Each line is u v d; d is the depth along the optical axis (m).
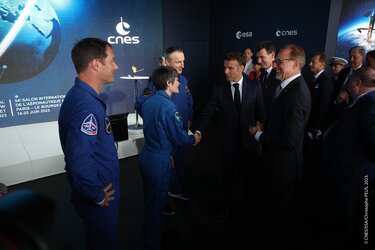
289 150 1.54
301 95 1.49
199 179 3.13
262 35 5.18
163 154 1.79
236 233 2.15
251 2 5.27
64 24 4.68
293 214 2.36
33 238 0.25
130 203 2.63
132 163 3.56
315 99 2.84
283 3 4.69
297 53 1.54
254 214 2.36
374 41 3.68
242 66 2.03
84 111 1.14
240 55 2.04
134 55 5.47
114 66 1.30
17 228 0.26
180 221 2.32
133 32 5.36
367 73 1.56
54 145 3.60
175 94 2.45
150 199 1.85
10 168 2.94
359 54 2.76
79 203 1.32
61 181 3.07
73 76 4.94
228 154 2.21
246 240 2.06
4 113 4.43
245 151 2.17
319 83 2.83
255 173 2.37
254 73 3.74
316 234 2.10
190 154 3.97
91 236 1.36
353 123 1.60
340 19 3.97
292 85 1.55
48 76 4.70
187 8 5.91
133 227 2.24
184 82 2.58
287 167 1.63
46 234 0.26
